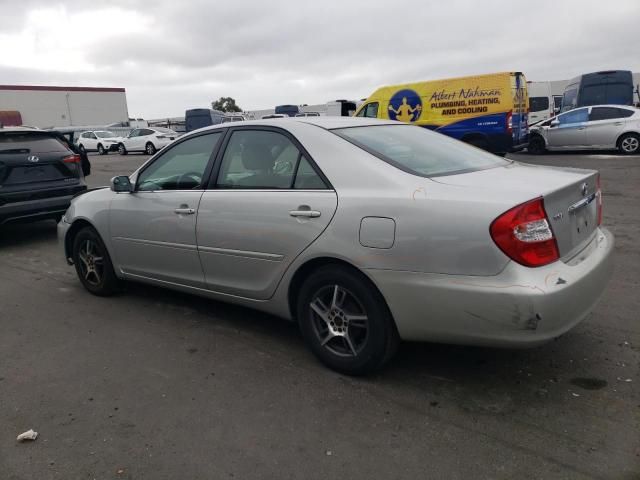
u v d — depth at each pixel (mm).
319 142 3479
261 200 3605
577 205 3111
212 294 4152
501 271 2730
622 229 7016
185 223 4102
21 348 4109
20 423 3066
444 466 2557
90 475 2600
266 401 3199
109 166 21531
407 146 3609
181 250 4199
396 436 2801
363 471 2549
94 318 4676
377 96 17016
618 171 12414
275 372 3551
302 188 3449
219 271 3979
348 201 3184
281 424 2957
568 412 2943
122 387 3439
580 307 2887
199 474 2578
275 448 2752
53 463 2695
